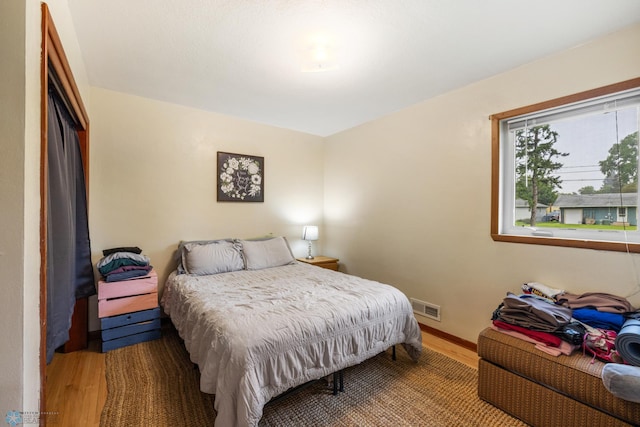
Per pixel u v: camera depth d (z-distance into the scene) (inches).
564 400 54.6
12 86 32.3
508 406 62.7
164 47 74.7
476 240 92.9
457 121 98.2
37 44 36.6
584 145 74.3
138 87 99.7
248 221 136.3
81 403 64.5
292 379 57.1
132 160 107.0
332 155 157.0
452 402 66.9
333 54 77.5
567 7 58.5
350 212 144.7
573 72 72.8
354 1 57.5
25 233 33.0
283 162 147.5
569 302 68.6
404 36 69.2
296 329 59.6
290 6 59.1
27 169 33.5
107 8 59.4
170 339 98.6
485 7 58.7
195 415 61.1
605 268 68.0
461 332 97.0
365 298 76.5
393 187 122.0
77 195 84.9
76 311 90.3
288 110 121.2
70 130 75.8
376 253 130.0
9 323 32.0
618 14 60.5
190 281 96.0
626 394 45.2
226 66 84.7
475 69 85.0
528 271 81.1
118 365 81.1
